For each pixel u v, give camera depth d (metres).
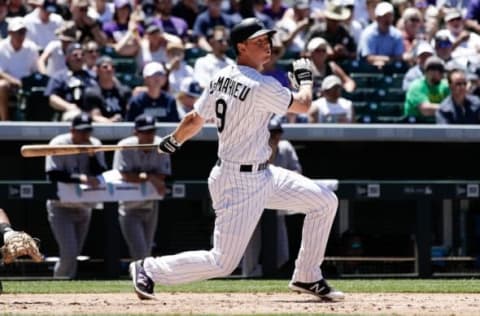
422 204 43.44
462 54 56.38
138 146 26.98
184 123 26.31
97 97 48.38
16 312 24.09
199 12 59.91
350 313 23.78
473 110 50.38
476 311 24.70
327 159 49.97
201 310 24.69
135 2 59.75
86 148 26.89
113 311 24.36
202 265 26.28
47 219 43.94
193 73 52.88
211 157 48.81
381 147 50.12
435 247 44.53
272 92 25.31
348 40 56.50
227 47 53.16
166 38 54.69
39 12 54.88
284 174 26.94
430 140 48.94
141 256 42.78
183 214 44.72
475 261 44.47
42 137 46.81
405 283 38.00
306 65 26.41
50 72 52.03
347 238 44.66
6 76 50.25
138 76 53.47
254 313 23.53
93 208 42.69
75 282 39.12
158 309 25.02
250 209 25.69
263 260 42.25
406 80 53.66
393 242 44.75
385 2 58.69
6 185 42.12
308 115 50.53
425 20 62.47
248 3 59.38
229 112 25.39
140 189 42.66
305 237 27.34
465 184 43.72
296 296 30.16
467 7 61.56
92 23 54.62
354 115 52.09
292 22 57.97
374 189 43.38
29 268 42.91
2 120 49.31
